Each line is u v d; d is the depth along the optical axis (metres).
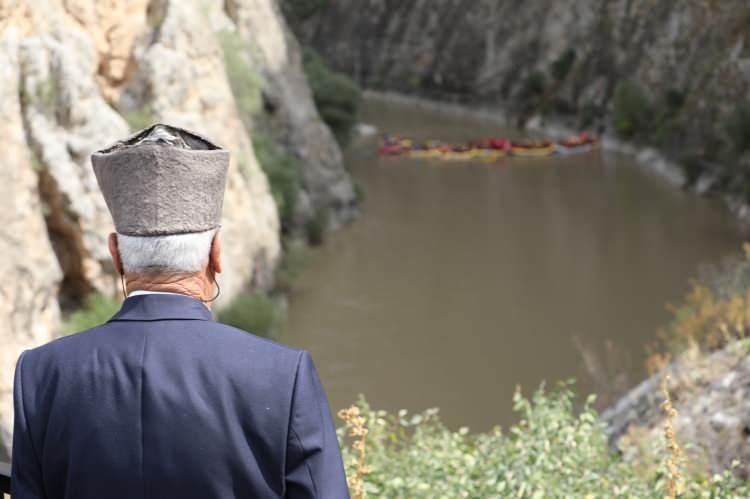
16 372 2.49
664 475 6.04
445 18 78.50
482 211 42.75
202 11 28.47
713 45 52.78
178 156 2.35
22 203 19.38
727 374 11.43
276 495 2.33
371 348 27.34
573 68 64.88
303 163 38.56
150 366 2.37
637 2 60.72
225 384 2.34
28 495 2.41
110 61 25.28
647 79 57.91
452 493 6.48
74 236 21.39
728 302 16.47
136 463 2.31
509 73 71.12
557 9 67.81
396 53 82.50
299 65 41.81
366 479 6.45
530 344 27.34
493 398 23.86
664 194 45.19
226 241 26.75
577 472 6.75
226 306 26.02
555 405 7.85
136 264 2.41
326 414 2.39
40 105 21.19
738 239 37.41
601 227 39.75
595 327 28.45
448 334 28.27
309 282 32.94
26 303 18.88
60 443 2.38
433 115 72.75
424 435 8.23
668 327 27.98
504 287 32.41
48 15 22.47
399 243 37.66
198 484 2.30
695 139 48.41
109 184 2.39
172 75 25.80
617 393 16.47
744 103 44.47
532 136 63.28
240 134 29.09
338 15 89.38
